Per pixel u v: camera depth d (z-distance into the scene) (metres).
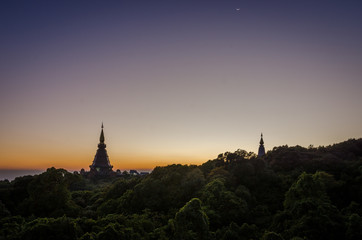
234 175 138.88
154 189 129.88
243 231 96.81
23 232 90.50
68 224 93.44
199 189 130.38
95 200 155.12
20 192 151.25
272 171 140.38
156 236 96.88
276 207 118.19
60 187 139.25
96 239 87.62
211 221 105.88
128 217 113.00
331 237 88.38
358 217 88.69
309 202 97.94
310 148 180.75
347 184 124.62
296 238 83.94
